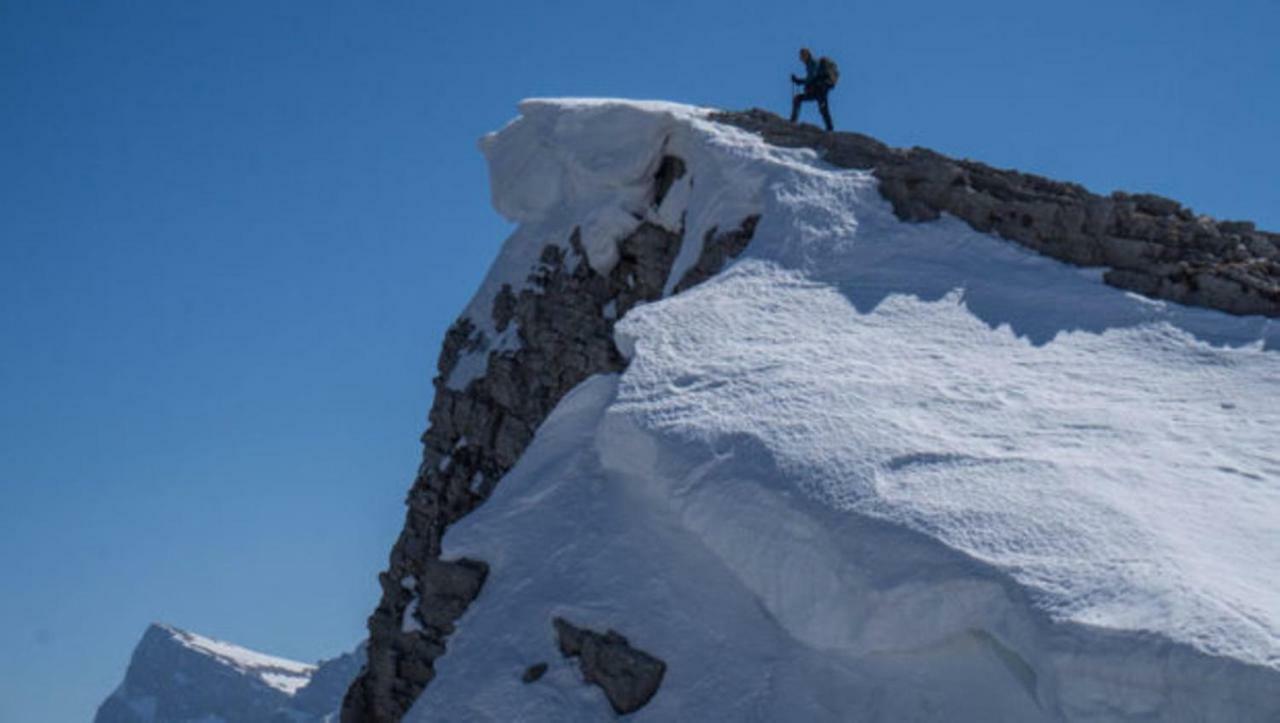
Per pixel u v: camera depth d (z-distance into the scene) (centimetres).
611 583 1945
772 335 2134
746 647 1756
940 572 1536
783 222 2414
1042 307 2114
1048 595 1445
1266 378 1852
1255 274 2111
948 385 1914
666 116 2852
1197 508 1565
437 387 3041
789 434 1822
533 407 2819
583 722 1811
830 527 1652
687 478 1844
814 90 2919
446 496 2862
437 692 1980
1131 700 1341
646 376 2081
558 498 2161
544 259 2970
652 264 2781
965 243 2295
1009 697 1509
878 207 2408
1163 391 1861
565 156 2970
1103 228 2244
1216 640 1313
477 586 2150
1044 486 1616
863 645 1598
